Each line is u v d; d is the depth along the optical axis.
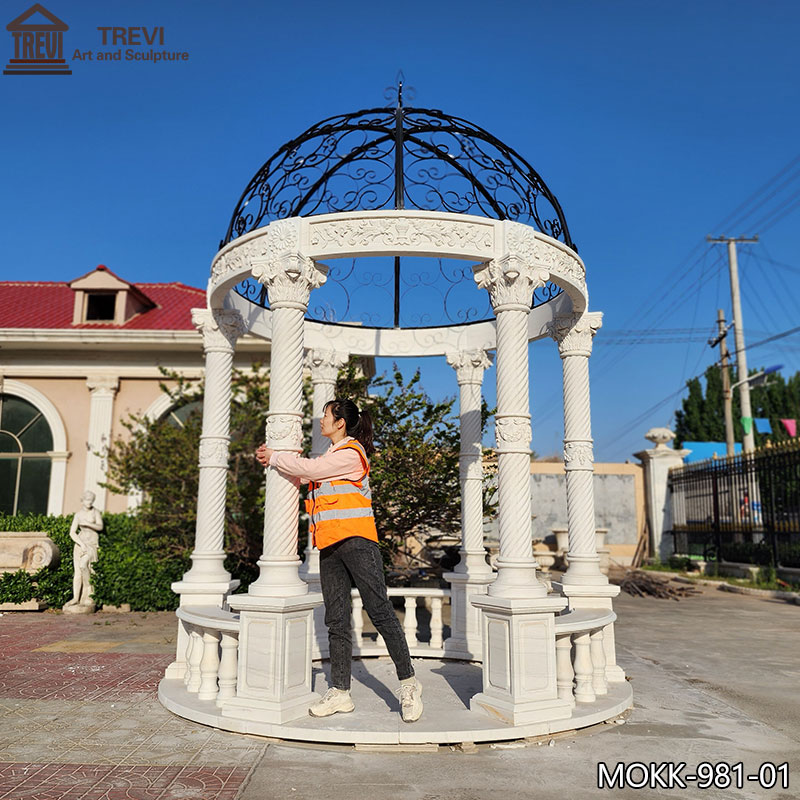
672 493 20.61
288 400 4.59
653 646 7.81
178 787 3.17
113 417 14.18
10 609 10.47
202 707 4.39
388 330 7.57
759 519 16.20
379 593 4.17
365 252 4.76
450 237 4.81
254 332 6.62
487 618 4.42
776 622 9.98
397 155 5.33
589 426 5.94
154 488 10.84
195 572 5.64
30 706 4.70
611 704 4.59
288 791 3.13
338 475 4.34
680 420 34.12
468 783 3.28
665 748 3.87
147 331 13.67
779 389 31.95
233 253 5.31
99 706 4.70
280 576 4.32
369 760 3.61
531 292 4.91
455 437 10.34
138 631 8.57
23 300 17.14
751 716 4.66
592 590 5.44
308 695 4.31
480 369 7.42
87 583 10.55
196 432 11.00
